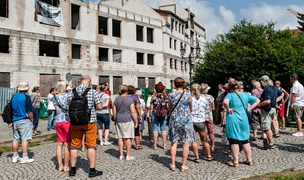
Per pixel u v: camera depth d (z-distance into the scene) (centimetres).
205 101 746
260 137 1013
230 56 2362
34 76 2812
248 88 1052
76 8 3278
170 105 663
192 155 800
